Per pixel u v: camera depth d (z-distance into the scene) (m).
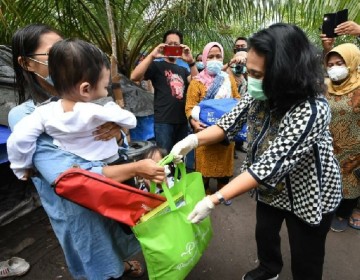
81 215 1.17
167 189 1.11
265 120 1.30
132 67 3.86
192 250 1.15
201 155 2.86
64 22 3.16
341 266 2.09
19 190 2.58
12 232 2.38
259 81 1.13
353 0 2.56
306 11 2.90
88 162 1.09
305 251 1.43
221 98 2.76
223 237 2.42
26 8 2.80
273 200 1.43
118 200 1.05
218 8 3.37
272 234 1.67
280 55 1.01
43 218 2.58
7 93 2.07
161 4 3.58
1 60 2.11
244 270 2.06
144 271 2.00
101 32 3.49
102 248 1.22
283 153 1.10
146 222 1.04
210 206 1.10
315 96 1.11
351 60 2.14
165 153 2.08
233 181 1.13
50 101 1.14
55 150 1.05
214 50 2.79
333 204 1.35
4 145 1.97
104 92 1.08
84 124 0.99
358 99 2.15
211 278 1.98
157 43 3.78
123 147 1.34
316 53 1.06
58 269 2.03
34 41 1.13
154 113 3.07
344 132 2.24
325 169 1.28
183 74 3.09
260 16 3.24
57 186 0.98
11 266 1.95
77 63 0.97
